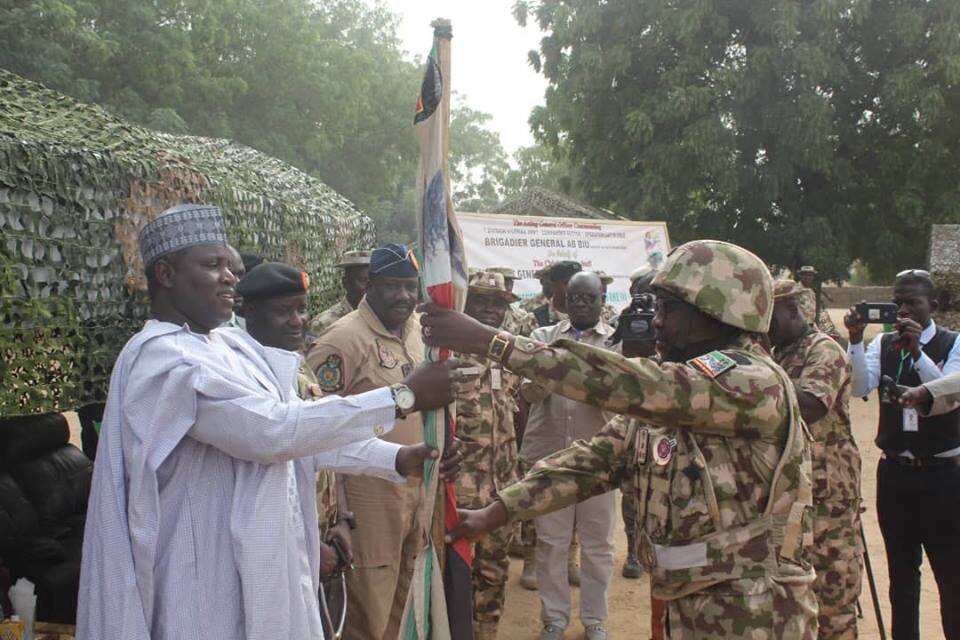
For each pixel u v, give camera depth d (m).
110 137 4.16
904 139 15.97
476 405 4.64
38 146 3.37
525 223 10.13
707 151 14.74
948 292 12.30
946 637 4.05
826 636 4.05
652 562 2.38
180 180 4.39
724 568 2.24
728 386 2.20
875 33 15.31
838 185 16.02
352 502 3.60
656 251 10.27
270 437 1.99
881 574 5.90
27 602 3.58
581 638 4.99
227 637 2.00
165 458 1.96
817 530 4.01
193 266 2.14
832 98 15.98
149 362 2.01
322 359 3.70
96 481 2.00
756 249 16.33
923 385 3.81
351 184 28.48
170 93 19.30
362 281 5.31
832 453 3.99
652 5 15.51
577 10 16.19
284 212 6.05
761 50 14.52
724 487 2.26
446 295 2.22
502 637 4.97
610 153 16.64
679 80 15.41
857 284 42.34
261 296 3.24
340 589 3.49
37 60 15.29
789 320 3.77
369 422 2.13
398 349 3.85
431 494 2.31
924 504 4.00
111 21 18.89
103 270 3.76
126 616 1.91
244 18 22.23
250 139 22.44
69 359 3.55
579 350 2.22
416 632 2.31
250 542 2.02
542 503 2.57
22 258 3.30
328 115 24.80
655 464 2.39
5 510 3.80
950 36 14.60
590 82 15.95
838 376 3.65
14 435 4.03
